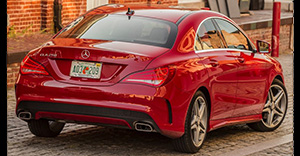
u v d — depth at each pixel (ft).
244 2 86.02
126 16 26.66
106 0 60.03
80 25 26.58
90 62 23.59
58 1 52.26
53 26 52.80
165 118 23.56
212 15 28.43
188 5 78.33
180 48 24.98
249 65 29.63
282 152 27.25
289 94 45.39
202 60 25.79
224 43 28.53
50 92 23.86
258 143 29.04
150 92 23.04
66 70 23.90
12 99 37.29
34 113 24.56
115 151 25.34
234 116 29.04
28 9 50.88
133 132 29.45
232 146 27.99
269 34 75.36
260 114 31.35
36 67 24.26
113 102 23.16
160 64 23.47
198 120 25.54
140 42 24.73
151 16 26.61
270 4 97.45
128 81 23.16
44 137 27.43
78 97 23.50
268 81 31.45
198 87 24.93
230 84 27.84
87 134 28.50
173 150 25.95
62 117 24.13
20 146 25.46
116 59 23.31
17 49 42.52
